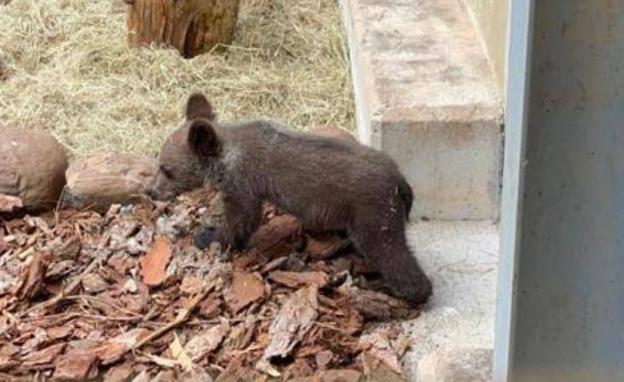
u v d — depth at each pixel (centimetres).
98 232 409
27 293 381
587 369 321
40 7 530
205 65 489
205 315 378
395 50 446
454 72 431
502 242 320
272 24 518
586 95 305
